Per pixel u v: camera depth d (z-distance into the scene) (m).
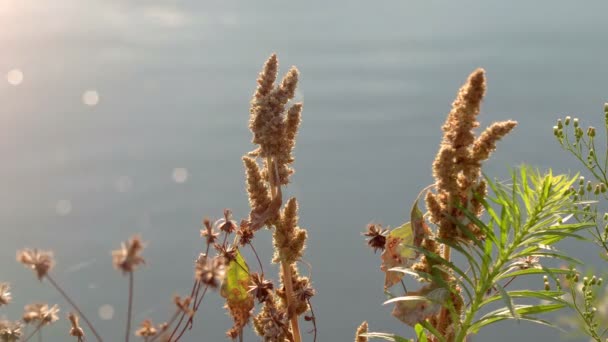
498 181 1.25
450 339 1.30
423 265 1.32
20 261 1.02
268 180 1.35
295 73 1.29
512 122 1.25
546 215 1.25
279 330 1.29
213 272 1.01
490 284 1.26
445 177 1.25
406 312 1.27
